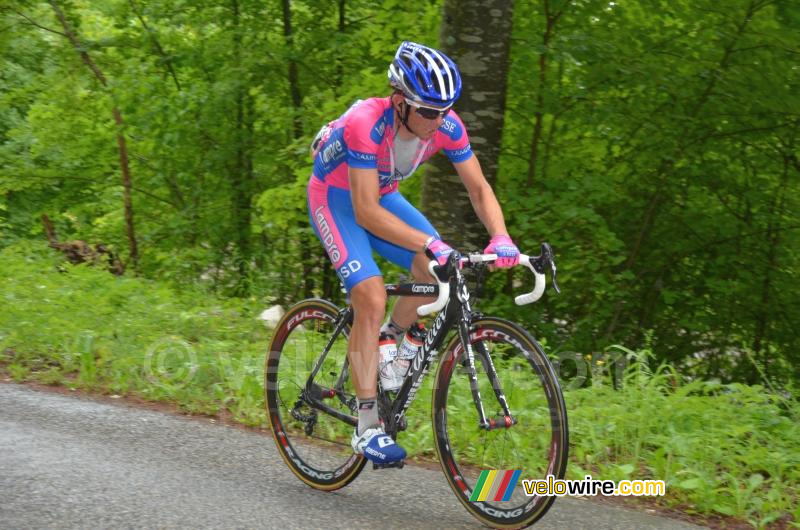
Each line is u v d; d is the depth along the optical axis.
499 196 7.19
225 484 3.30
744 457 3.53
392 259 3.31
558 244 7.05
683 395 4.12
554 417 2.71
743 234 8.15
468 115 5.71
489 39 5.66
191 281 10.42
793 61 6.96
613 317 8.12
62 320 5.75
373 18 9.48
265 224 9.96
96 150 12.21
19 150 13.21
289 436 3.65
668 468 3.43
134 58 10.73
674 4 7.11
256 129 10.56
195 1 10.27
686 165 7.66
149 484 3.23
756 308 8.39
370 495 3.27
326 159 3.15
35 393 4.59
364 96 7.35
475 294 2.99
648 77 7.02
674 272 8.59
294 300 10.86
